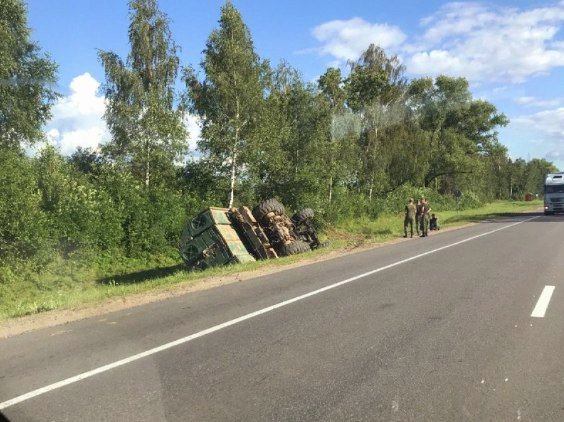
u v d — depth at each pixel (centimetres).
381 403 473
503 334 693
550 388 500
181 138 2747
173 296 1088
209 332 752
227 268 1566
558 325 736
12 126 2506
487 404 465
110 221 2273
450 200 5975
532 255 1555
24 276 1850
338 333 719
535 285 1055
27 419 462
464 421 432
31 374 587
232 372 570
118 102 2848
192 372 575
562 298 923
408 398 482
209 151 2736
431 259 1520
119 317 891
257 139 2662
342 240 2645
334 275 1284
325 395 496
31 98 2617
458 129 6919
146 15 2978
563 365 565
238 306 938
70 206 2134
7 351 692
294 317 827
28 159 2262
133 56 2956
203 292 1122
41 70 2588
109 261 2222
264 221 2097
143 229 2391
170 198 2556
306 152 3142
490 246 1848
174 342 704
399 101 4759
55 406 490
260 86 2706
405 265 1409
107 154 2847
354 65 4706
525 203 8506
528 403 466
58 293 1644
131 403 491
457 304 887
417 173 4844
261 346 668
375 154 4306
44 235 1941
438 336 690
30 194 1966
